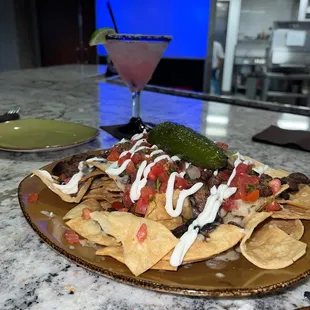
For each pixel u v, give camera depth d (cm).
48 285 24
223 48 171
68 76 122
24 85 104
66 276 25
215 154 31
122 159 34
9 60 235
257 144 56
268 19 159
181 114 75
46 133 55
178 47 210
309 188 35
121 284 24
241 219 29
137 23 221
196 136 33
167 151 34
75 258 24
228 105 85
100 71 134
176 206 29
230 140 58
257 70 165
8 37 230
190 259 24
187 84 213
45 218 29
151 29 218
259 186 31
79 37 240
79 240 26
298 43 153
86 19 235
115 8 223
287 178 35
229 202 29
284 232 27
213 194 29
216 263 24
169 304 23
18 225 31
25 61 240
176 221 29
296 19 154
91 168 35
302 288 24
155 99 90
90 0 229
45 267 26
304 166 47
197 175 32
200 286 22
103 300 23
